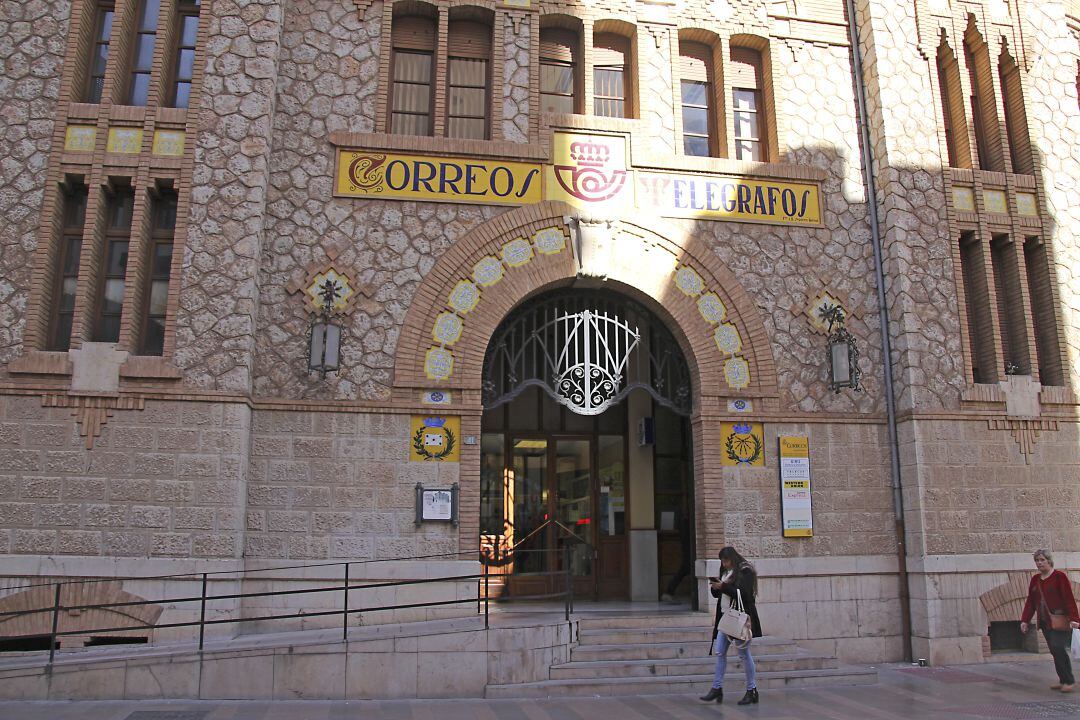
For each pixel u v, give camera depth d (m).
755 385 13.81
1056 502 13.93
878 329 14.36
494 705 9.91
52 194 11.98
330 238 12.93
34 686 9.53
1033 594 11.37
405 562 12.16
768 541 13.32
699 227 14.17
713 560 13.09
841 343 13.84
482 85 14.38
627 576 16.17
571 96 14.71
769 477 13.55
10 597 10.84
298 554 11.91
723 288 14.01
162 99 12.66
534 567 15.92
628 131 14.15
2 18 12.42
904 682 11.64
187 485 11.36
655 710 9.70
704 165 14.27
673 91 14.55
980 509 13.55
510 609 13.68
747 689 10.13
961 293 14.27
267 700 9.94
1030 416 14.08
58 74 12.38
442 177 13.45
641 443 16.44
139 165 12.19
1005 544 13.55
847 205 14.75
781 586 13.20
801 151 14.81
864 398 14.07
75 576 10.98
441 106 13.79
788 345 14.05
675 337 14.18
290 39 13.47
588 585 16.03
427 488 12.41
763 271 14.22
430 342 12.91
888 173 14.44
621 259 13.77
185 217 12.07
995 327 14.30
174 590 11.12
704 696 10.28
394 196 13.21
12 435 11.24
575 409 13.57
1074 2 16.80
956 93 15.34
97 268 12.09
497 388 13.88
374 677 10.27
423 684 10.36
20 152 12.07
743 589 10.17
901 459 13.82
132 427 11.42
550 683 10.59
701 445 13.53
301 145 13.13
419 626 11.13
